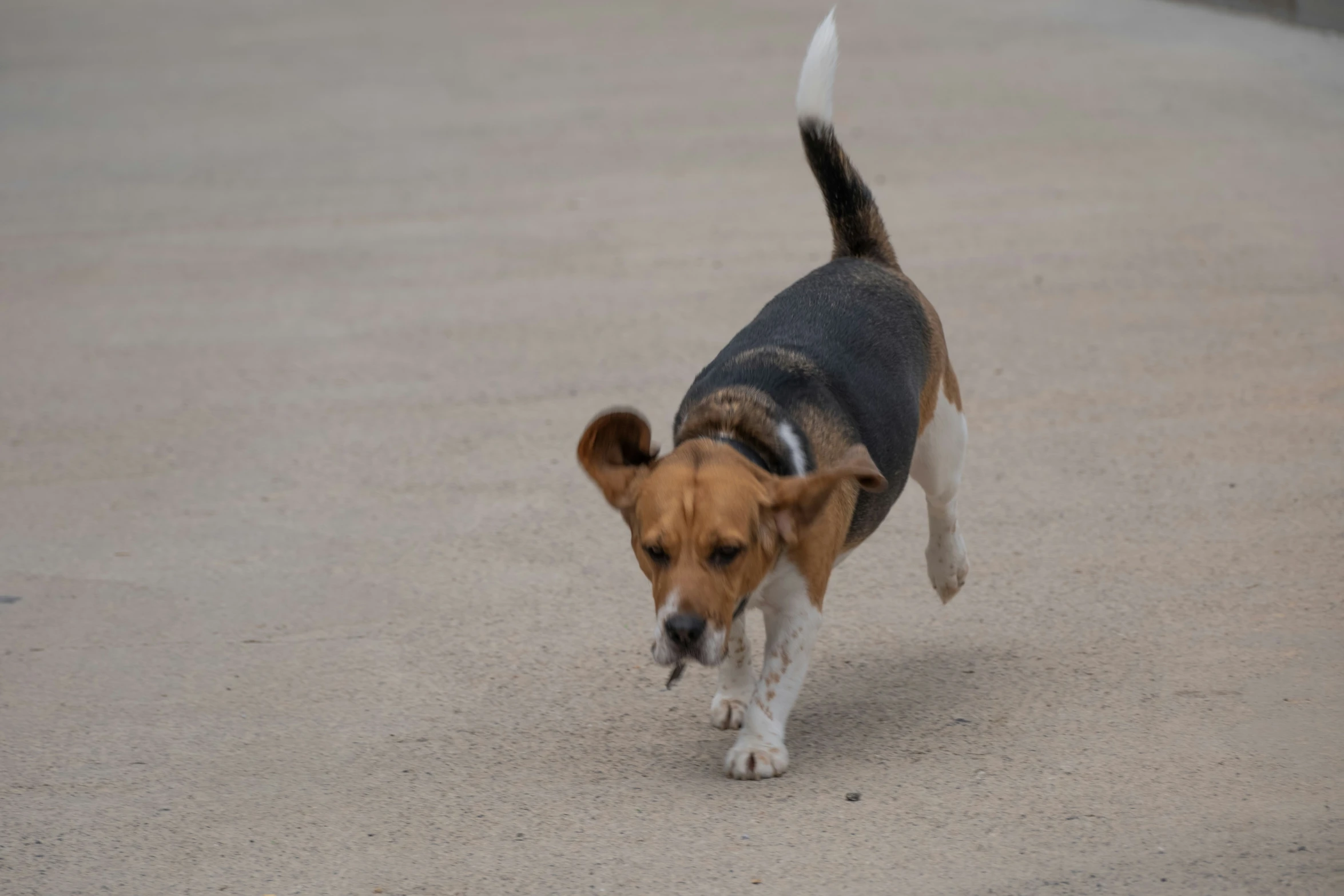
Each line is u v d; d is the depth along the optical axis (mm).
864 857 6324
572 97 26547
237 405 13102
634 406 12531
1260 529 9625
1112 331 13695
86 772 7461
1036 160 19922
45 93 30328
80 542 10430
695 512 6535
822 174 8992
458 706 8031
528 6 39469
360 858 6578
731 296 15383
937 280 15438
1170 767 6910
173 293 16594
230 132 25312
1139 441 11242
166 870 6559
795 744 7473
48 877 6539
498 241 18047
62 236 19203
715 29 32969
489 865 6465
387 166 22203
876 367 7832
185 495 11227
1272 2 28797
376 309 15703
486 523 10492
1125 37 28234
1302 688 7582
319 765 7453
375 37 35719
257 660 8648
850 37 30562
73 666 8648
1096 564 9320
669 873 6305
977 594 9070
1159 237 16375
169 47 36281
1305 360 12617
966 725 7520
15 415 13070
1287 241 15922
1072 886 5988
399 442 12094
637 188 20156
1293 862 6047
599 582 9516
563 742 7621
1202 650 8109
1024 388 12516
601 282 16172
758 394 7277
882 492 7773
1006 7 33031
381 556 10031
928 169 19844
